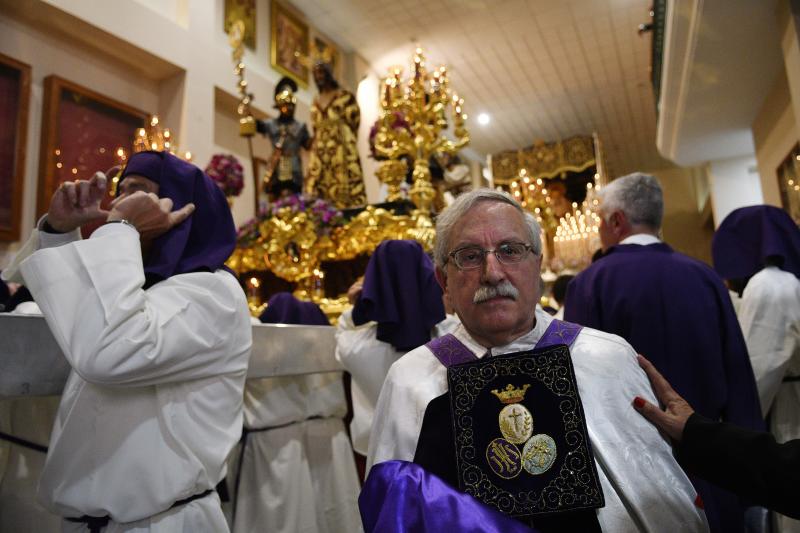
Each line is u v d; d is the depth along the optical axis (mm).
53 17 5969
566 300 2545
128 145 6699
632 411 1443
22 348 1621
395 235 4871
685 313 2197
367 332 2877
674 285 2244
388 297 2719
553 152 14211
